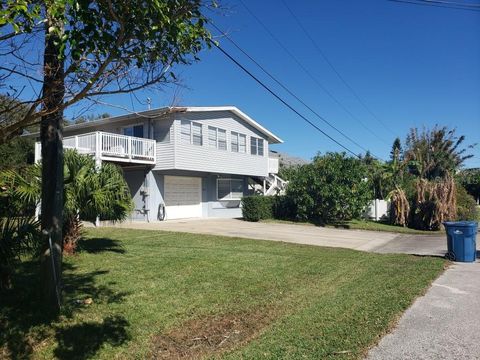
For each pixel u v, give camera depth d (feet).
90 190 32.40
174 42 13.52
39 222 20.90
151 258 33.01
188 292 23.93
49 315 18.66
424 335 17.94
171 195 78.95
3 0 10.12
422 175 109.70
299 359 15.20
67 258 31.68
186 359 15.48
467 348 16.53
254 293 24.44
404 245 52.03
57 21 12.21
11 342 16.01
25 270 26.84
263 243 45.96
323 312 20.93
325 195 71.92
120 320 18.89
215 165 82.28
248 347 16.43
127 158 68.13
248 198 76.74
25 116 12.08
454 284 27.91
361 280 28.71
